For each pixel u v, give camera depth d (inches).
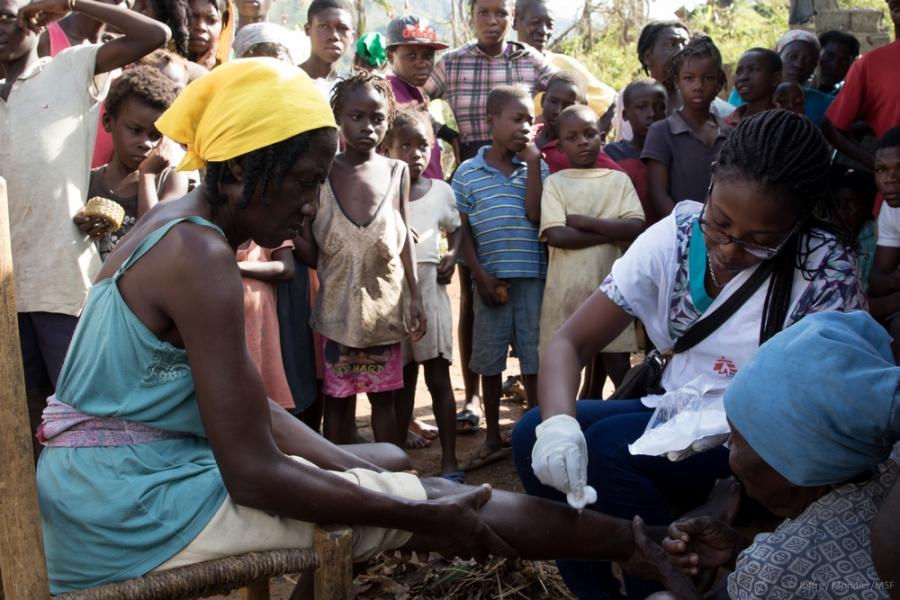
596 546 99.5
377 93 158.4
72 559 85.6
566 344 105.7
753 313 98.0
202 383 81.0
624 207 177.0
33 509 77.5
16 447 76.4
